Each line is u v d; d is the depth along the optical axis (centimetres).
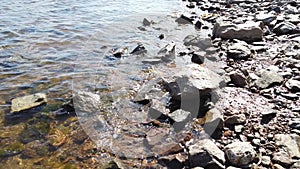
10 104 226
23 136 194
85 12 434
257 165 157
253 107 209
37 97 229
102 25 377
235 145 165
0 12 427
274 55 290
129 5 474
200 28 379
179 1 516
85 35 346
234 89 232
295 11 419
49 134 196
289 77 246
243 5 477
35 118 211
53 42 329
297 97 218
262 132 183
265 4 472
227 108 208
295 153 163
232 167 154
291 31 343
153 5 481
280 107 208
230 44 320
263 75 244
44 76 263
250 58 287
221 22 355
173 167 165
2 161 175
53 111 217
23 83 254
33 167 171
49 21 394
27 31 360
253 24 343
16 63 285
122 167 167
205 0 525
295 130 183
